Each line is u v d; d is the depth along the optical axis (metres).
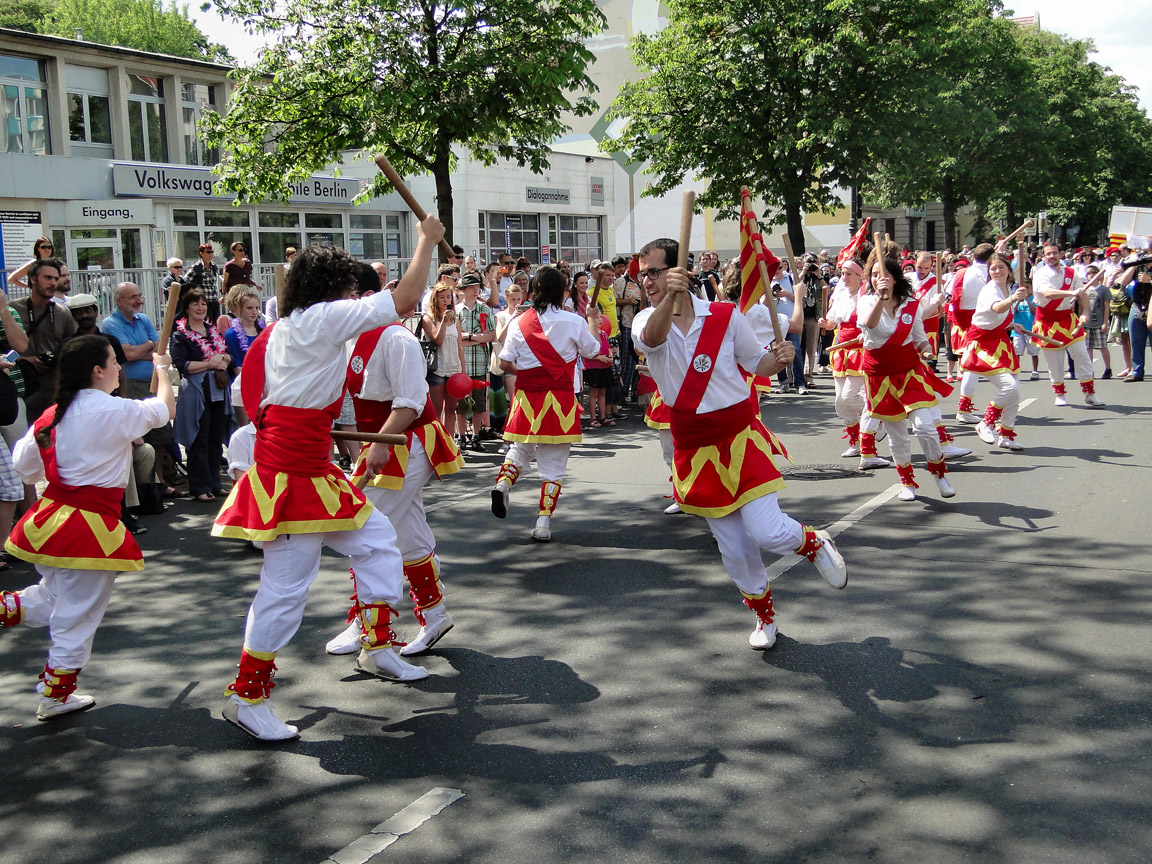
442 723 4.09
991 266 9.34
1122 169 50.19
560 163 32.66
